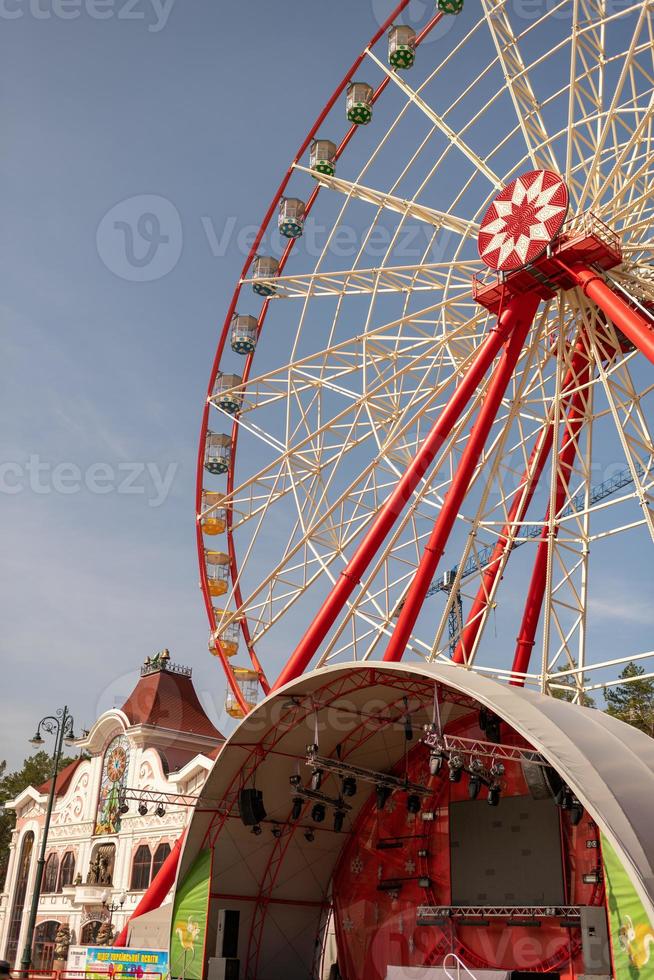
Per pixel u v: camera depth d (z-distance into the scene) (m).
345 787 29.14
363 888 30.56
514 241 29.84
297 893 31.14
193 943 27.64
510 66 32.41
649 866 18.06
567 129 29.61
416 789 28.55
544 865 25.55
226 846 29.19
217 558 43.50
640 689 69.12
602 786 19.48
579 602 32.19
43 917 58.72
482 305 31.70
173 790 52.97
